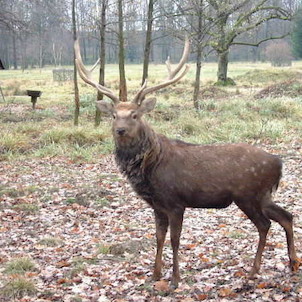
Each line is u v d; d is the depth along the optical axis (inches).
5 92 1144.2
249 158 207.9
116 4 667.4
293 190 356.8
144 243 267.1
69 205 347.3
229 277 218.7
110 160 480.4
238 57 3757.4
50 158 492.1
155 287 212.1
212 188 207.9
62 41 3294.8
